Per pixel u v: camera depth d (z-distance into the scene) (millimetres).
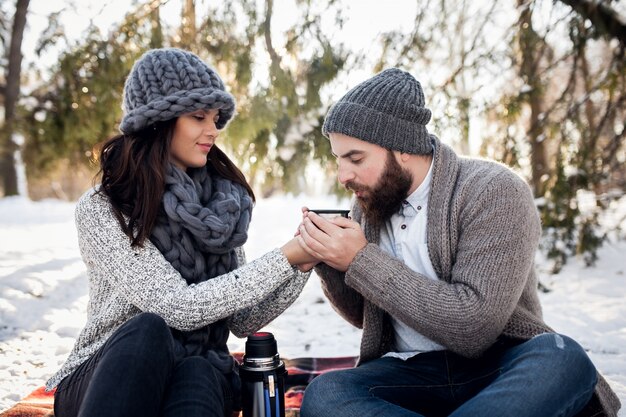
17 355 2785
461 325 1540
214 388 1438
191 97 1653
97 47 4934
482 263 1581
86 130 5039
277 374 1611
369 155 1710
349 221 1691
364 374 1664
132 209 1654
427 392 1683
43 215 8883
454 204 1682
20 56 6188
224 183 1828
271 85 4922
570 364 1386
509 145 4859
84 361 1590
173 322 1598
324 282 1893
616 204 4980
